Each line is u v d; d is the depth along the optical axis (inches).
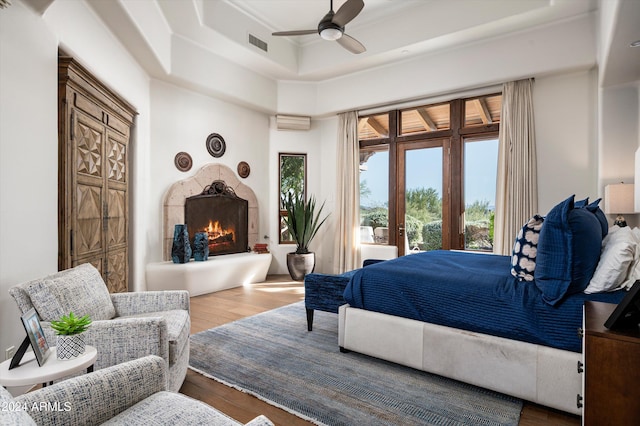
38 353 55.3
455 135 197.6
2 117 76.4
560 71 164.7
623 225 130.7
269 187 243.1
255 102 220.8
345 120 233.6
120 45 142.3
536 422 71.9
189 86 190.7
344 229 233.1
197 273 177.9
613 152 146.6
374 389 84.8
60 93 101.5
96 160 123.1
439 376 91.7
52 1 86.4
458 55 187.5
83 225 114.2
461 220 196.4
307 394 82.6
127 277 152.3
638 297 49.1
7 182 77.8
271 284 210.5
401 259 120.4
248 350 108.7
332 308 119.8
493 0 162.9
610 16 103.2
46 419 38.7
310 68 223.1
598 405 47.6
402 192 217.3
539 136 173.2
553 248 75.6
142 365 48.3
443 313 88.5
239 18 186.7
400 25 188.9
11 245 78.9
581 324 71.1
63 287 72.7
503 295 81.4
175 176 189.8
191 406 44.7
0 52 75.7
